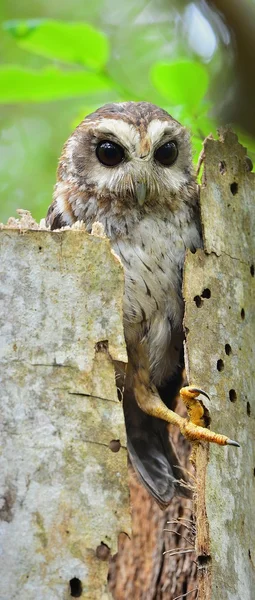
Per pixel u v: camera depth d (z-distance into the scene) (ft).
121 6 47.11
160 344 30.48
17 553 22.45
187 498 31.89
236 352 27.04
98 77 33.58
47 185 49.01
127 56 44.42
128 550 35.94
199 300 26.86
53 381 23.84
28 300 24.39
